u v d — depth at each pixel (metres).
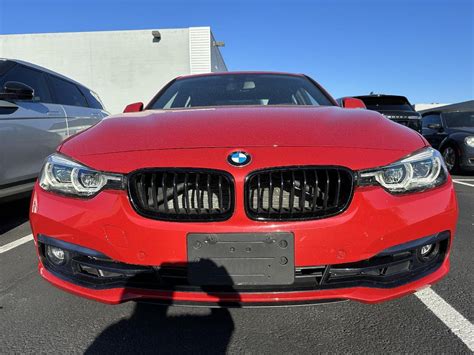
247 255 1.64
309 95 3.05
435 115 9.59
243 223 1.63
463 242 3.30
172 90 3.22
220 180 1.65
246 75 3.38
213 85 3.21
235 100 2.96
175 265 1.66
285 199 1.71
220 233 1.63
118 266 1.73
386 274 1.74
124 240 1.68
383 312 2.13
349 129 1.92
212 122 2.02
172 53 20.08
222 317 2.10
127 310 2.19
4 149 3.53
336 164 1.67
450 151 8.27
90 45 20.25
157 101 3.08
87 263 1.76
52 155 1.94
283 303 1.65
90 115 5.31
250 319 2.07
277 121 2.01
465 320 2.03
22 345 1.87
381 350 1.79
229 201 1.65
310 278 1.70
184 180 1.68
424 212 1.71
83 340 1.91
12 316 2.14
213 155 1.69
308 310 2.16
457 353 1.76
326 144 1.75
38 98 4.30
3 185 3.54
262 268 1.65
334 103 2.95
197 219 1.66
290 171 1.67
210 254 1.64
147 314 2.14
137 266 1.72
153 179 1.68
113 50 20.23
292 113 2.21
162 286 1.71
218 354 1.78
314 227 1.62
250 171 1.64
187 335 1.93
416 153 1.78
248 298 1.66
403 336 1.90
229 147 1.72
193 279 1.66
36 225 1.84
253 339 1.89
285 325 2.01
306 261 1.64
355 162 1.68
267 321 2.05
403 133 1.95
